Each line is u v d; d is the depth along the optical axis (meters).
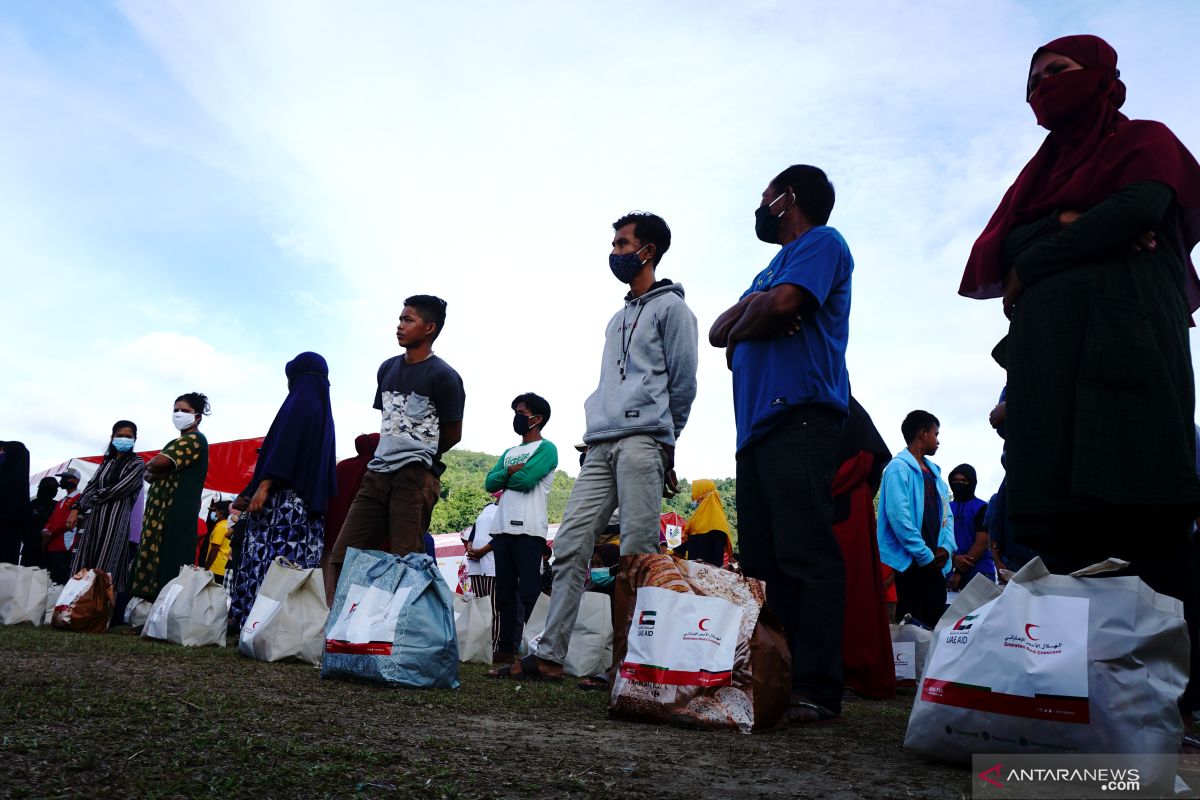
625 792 1.56
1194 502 1.89
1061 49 2.38
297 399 5.17
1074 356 2.06
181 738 1.83
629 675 2.64
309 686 3.17
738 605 2.57
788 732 2.47
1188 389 2.05
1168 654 1.68
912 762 1.94
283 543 5.01
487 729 2.31
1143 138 2.14
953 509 6.85
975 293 2.59
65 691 2.47
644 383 3.66
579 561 3.85
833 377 2.92
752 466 3.07
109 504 6.84
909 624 4.59
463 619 5.41
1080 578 1.80
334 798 1.43
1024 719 1.71
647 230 3.96
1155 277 2.07
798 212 3.26
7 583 6.62
